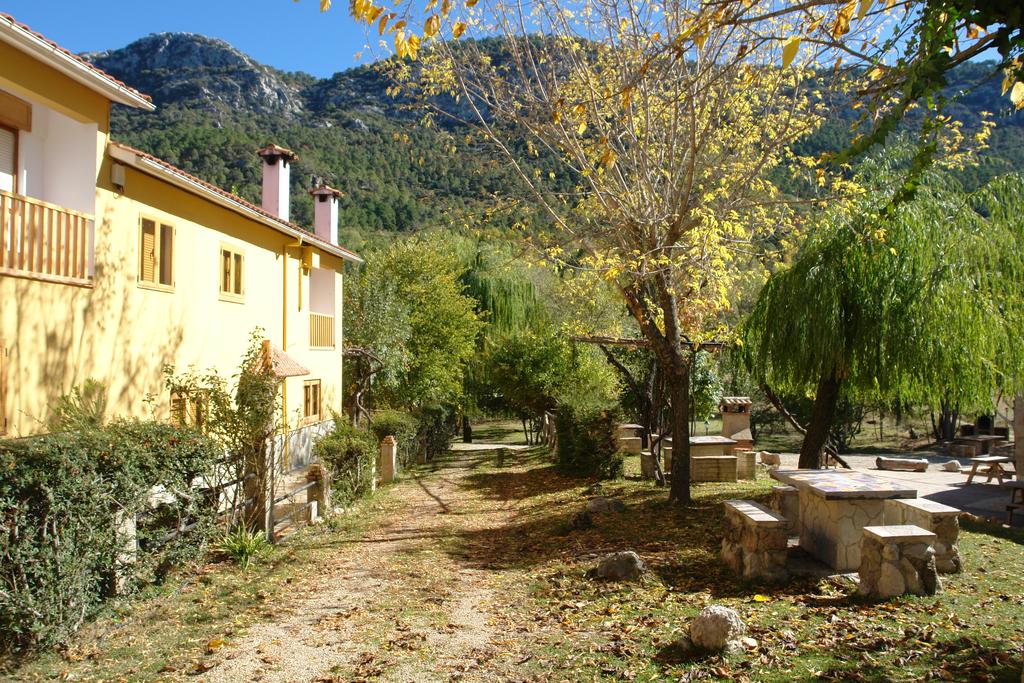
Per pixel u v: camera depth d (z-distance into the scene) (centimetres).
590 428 1695
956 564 713
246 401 1066
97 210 1138
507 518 1291
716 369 2809
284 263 1942
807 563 751
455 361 3083
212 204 1530
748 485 1395
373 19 549
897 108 415
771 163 1192
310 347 2138
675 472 1182
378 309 2736
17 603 567
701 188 1194
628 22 1107
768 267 1290
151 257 1298
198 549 864
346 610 715
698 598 666
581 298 1700
